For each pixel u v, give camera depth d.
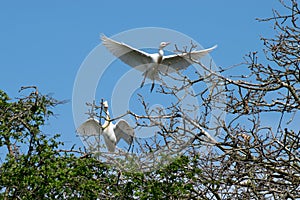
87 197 16.47
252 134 14.25
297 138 14.20
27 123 18.00
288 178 14.09
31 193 16.67
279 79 14.84
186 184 15.34
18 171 16.72
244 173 14.13
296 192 13.90
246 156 14.36
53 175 16.58
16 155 17.81
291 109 14.73
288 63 14.80
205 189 14.84
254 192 13.89
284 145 14.02
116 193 16.16
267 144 14.20
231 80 14.76
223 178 14.44
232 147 14.54
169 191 15.38
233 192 14.38
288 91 15.12
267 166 14.22
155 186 15.50
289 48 15.02
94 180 16.67
